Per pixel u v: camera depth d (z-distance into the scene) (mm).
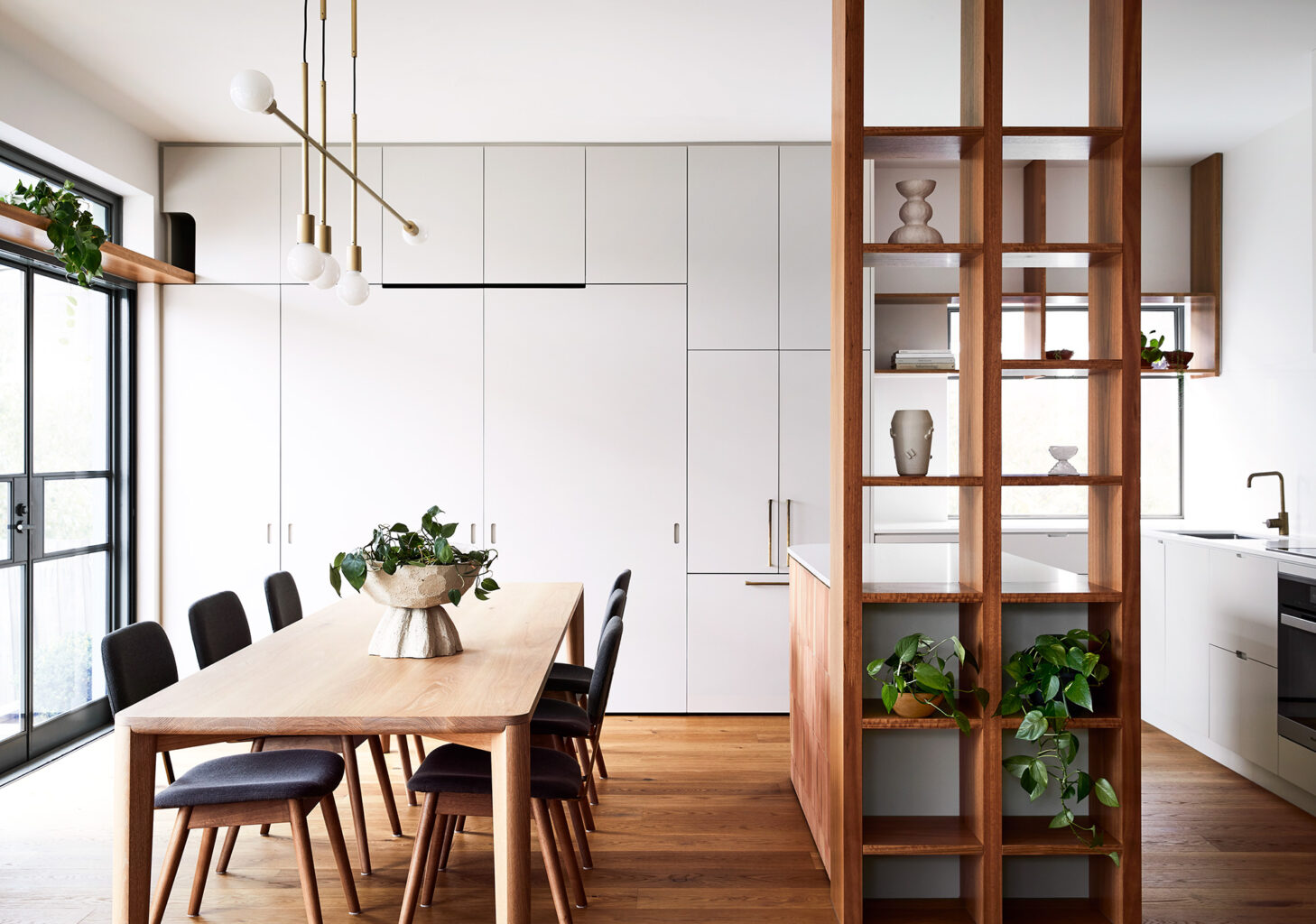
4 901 2559
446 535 2475
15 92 3436
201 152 4387
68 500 4008
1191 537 3914
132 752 1969
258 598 4406
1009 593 2334
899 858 2541
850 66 2316
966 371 2494
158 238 4383
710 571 4434
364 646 2631
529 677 2271
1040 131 2311
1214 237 4605
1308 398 3947
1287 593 3223
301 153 4398
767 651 4434
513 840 1962
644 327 4414
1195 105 3904
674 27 3246
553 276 4406
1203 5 3025
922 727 2352
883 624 2588
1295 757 3184
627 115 4078
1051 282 4902
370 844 2953
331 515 4414
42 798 3340
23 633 3711
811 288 4418
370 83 3723
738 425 4418
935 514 5008
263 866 2781
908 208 2541
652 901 2574
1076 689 2213
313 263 2264
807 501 4422
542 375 4414
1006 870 2521
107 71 3594
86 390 4141
